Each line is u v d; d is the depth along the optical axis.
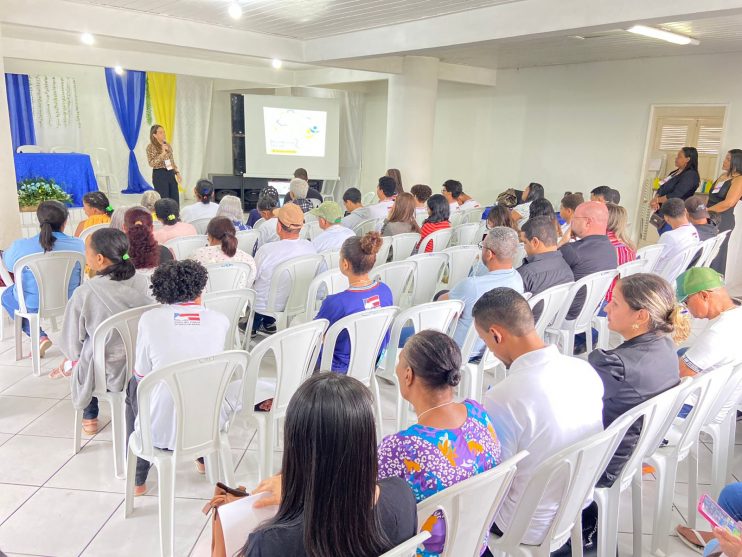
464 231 5.09
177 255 3.79
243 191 10.99
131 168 10.87
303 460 0.88
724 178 5.32
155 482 2.39
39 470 2.44
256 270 3.54
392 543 0.97
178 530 2.10
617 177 8.23
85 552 1.98
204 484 2.40
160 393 1.89
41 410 2.96
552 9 4.43
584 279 3.02
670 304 1.76
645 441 1.68
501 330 1.60
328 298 2.42
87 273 3.46
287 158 10.71
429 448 1.24
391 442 1.27
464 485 1.14
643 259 3.62
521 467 1.51
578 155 8.61
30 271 3.21
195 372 1.82
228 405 2.15
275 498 1.07
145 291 2.46
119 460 2.40
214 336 2.02
